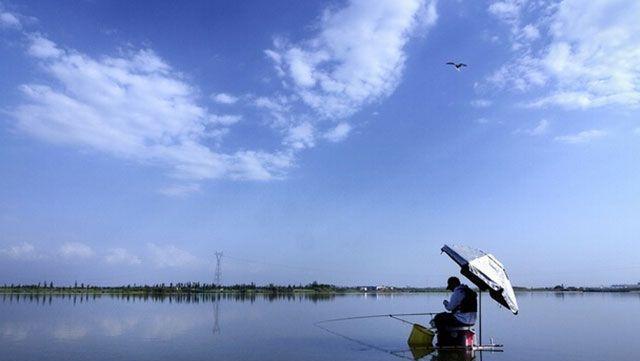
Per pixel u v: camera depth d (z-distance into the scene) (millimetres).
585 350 15203
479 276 14555
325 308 44031
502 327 23938
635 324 25812
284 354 13656
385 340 17562
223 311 36406
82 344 15453
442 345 15586
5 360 12227
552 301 72500
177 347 14891
